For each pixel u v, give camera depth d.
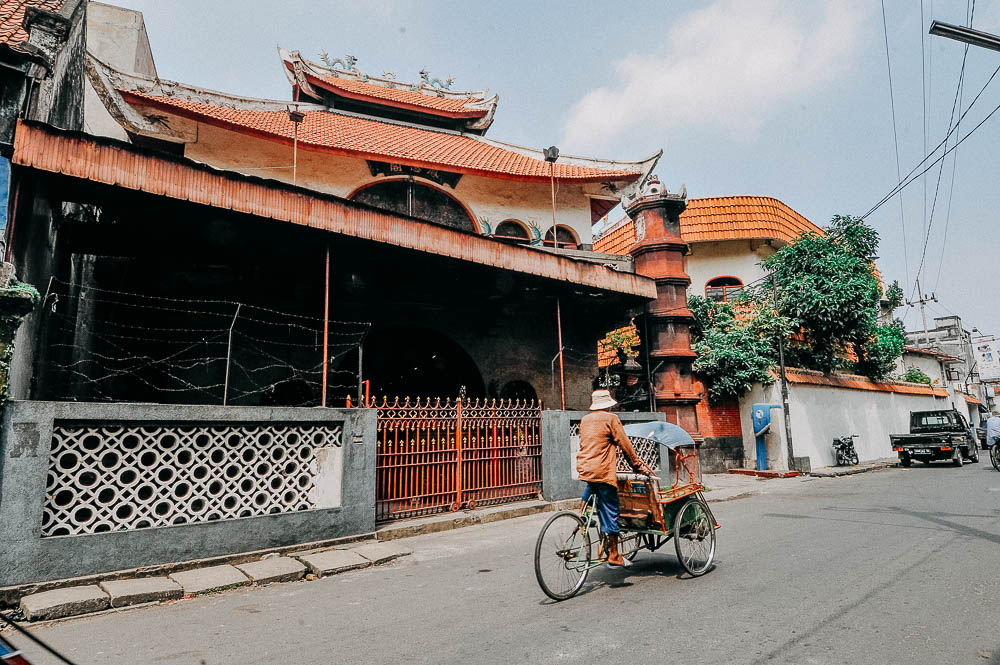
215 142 12.28
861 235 19.33
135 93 10.95
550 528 4.58
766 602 4.32
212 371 10.52
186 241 8.54
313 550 6.56
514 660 3.34
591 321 14.67
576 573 4.70
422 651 3.54
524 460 9.61
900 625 3.80
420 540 7.35
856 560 5.63
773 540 6.71
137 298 9.98
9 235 5.68
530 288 11.91
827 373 19.62
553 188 14.19
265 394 11.02
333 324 12.02
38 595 4.66
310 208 7.90
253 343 11.03
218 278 9.91
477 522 8.32
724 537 6.98
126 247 8.62
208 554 5.84
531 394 13.91
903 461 18.66
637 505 5.16
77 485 5.30
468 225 14.65
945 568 5.27
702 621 3.93
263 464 6.50
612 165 15.99
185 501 5.91
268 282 10.39
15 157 5.76
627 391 14.98
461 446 8.71
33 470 4.96
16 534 4.81
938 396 27.70
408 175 14.00
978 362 47.91
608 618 4.05
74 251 8.37
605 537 4.96
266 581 5.42
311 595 5.02
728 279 21.56
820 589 4.66
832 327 18.44
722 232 21.08
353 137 13.96
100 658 3.59
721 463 16.34
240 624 4.23
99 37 14.46
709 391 16.61
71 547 5.06
